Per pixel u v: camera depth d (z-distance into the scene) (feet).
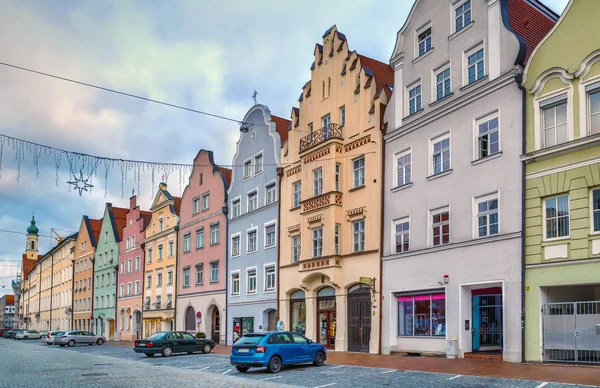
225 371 71.87
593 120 64.49
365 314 96.17
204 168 160.76
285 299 117.29
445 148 84.38
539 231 68.08
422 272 85.25
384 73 109.60
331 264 101.04
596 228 62.80
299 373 66.33
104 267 232.94
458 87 82.69
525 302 68.54
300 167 116.37
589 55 64.64
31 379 63.67
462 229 79.20
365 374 62.80
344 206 103.04
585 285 63.77
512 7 80.48
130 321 201.36
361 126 101.14
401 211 90.99
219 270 146.61
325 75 112.06
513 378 53.72
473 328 77.97
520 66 73.05
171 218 177.58
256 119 136.56
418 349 85.51
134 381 60.08
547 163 68.28
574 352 63.00
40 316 337.52
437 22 88.28
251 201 136.05
